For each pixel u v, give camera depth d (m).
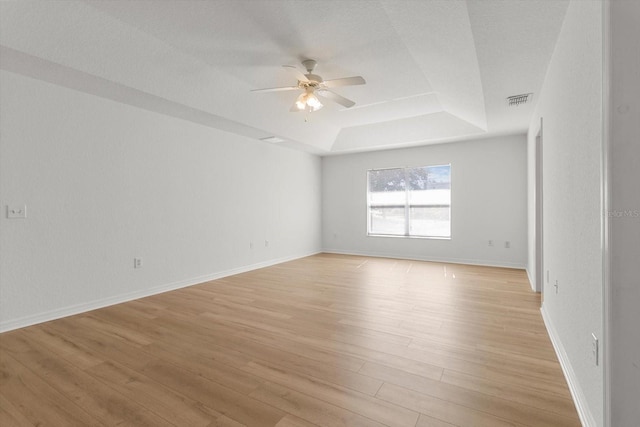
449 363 2.15
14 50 2.45
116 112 3.63
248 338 2.60
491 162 5.75
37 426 1.56
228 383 1.93
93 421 1.59
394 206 6.79
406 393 1.81
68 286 3.21
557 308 2.39
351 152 7.01
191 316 3.14
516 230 5.56
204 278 4.66
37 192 3.00
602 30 1.13
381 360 2.21
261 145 5.77
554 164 2.52
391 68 3.47
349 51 3.11
